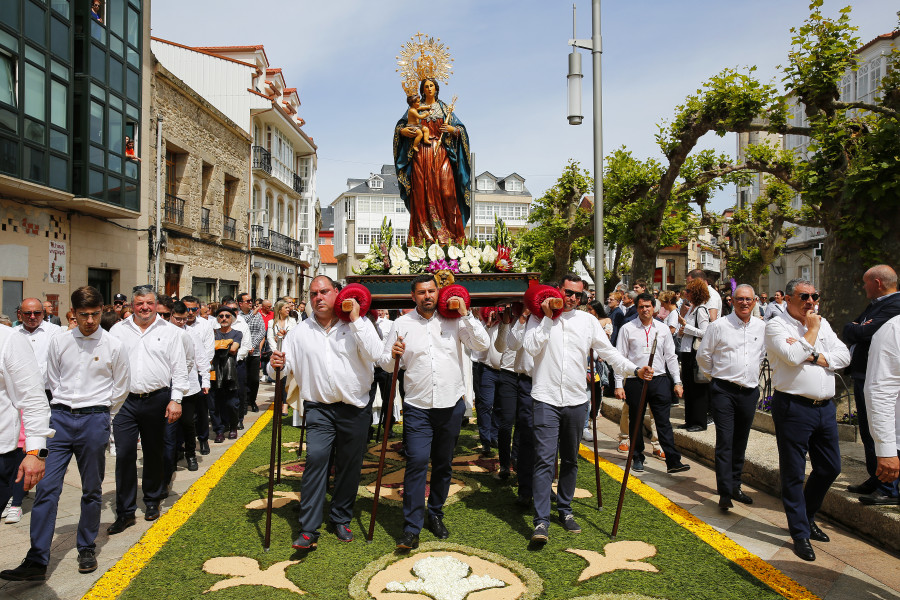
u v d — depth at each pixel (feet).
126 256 51.26
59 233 43.45
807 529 14.05
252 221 84.28
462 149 23.12
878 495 15.64
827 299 26.58
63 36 41.78
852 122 27.48
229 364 27.66
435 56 23.29
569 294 15.92
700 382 24.54
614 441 26.73
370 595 11.99
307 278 113.70
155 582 12.69
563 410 15.51
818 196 26.81
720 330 17.75
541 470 15.02
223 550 14.42
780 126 31.81
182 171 62.13
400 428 30.32
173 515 16.89
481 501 18.38
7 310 38.73
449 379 15.28
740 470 17.85
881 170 23.61
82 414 13.97
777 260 112.06
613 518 16.62
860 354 16.39
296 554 14.15
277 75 100.48
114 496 19.20
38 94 39.32
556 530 15.76
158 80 55.77
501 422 20.57
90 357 14.12
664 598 11.87
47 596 12.34
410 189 23.18
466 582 12.55
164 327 17.21
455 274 19.38
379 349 14.89
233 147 75.61
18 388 12.24
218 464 22.85
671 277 168.04
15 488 17.30
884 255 24.31
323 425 14.69
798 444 14.33
